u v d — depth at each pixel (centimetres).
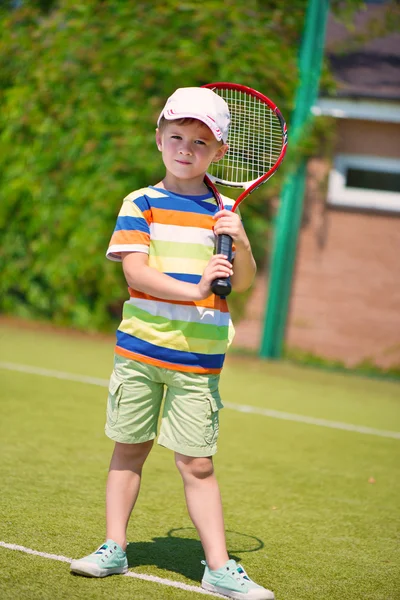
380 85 1083
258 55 1091
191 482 361
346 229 1103
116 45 1143
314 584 374
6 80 1222
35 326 1202
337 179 1102
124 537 367
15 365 899
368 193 1097
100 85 1151
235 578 346
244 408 795
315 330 1115
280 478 561
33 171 1190
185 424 357
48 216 1184
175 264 361
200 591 351
